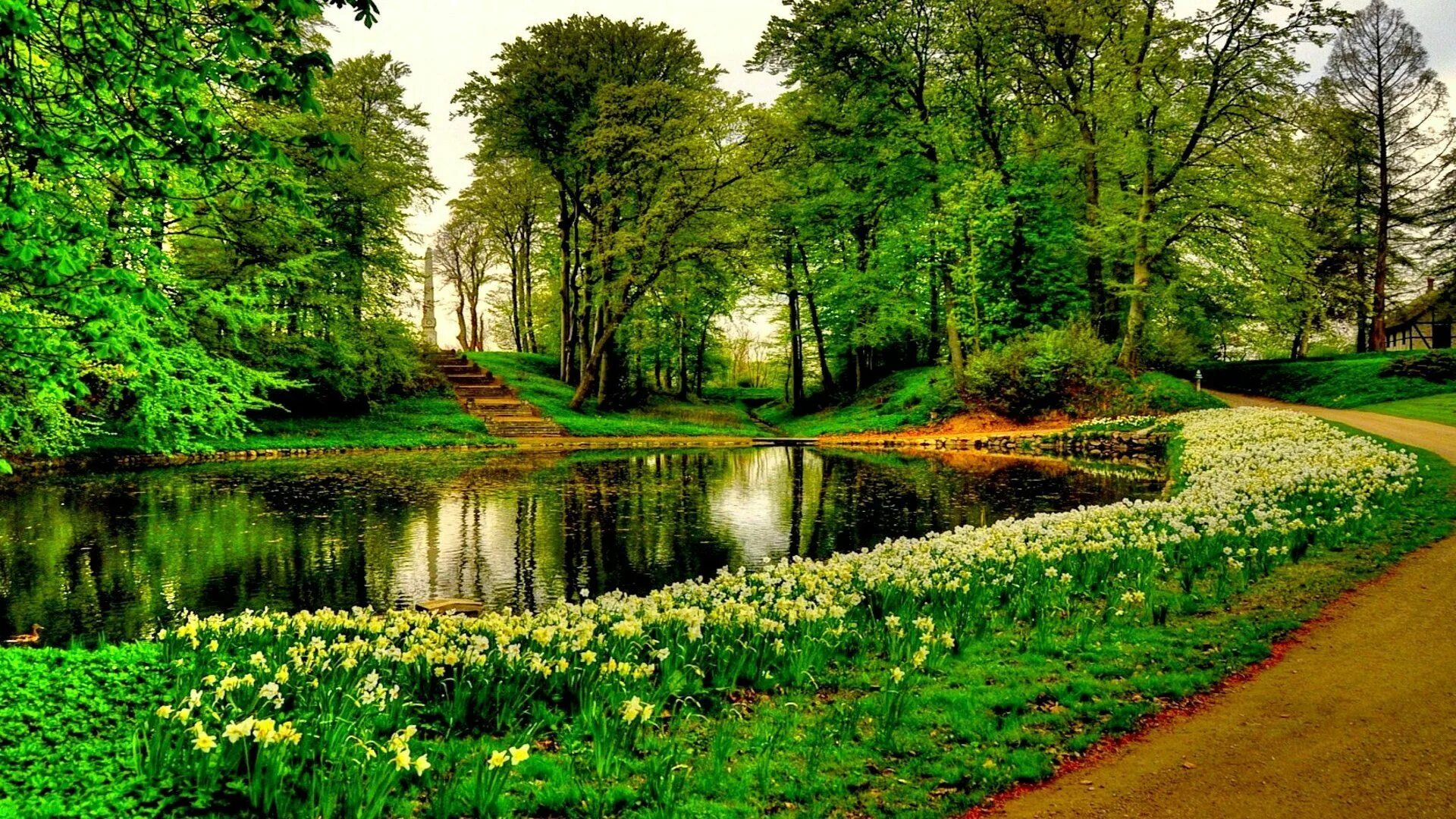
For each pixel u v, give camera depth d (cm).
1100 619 697
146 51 494
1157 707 507
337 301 3070
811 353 5656
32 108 500
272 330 2961
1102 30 3328
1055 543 905
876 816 385
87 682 512
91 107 560
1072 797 402
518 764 432
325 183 2909
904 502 1709
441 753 448
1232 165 3036
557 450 3092
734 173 3469
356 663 546
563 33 3541
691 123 3372
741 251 3612
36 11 505
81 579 1059
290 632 627
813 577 804
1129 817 379
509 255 5897
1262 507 1009
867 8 3475
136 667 551
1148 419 2761
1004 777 421
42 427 1123
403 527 1423
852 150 3878
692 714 498
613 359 4241
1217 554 842
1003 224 3503
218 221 945
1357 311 4406
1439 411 2820
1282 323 3312
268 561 1164
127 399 1205
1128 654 605
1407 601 693
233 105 914
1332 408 3425
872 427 3584
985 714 503
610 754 433
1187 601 711
